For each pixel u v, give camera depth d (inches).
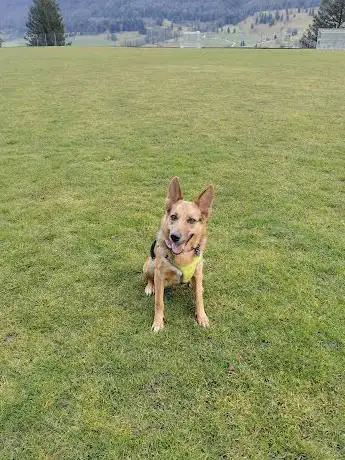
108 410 53.1
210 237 93.7
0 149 159.5
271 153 153.7
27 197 115.1
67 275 80.3
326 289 76.4
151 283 74.3
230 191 118.8
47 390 55.9
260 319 68.6
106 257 86.1
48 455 48.1
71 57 598.2
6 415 52.6
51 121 205.9
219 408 53.4
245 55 629.9
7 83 334.6
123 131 186.1
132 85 320.2
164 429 50.8
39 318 69.0
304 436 50.2
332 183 125.0
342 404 54.1
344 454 48.3
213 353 61.9
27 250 88.4
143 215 103.4
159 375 58.1
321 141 169.3
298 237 93.9
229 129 189.0
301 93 280.1
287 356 61.3
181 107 238.5
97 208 107.7
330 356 61.2
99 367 59.5
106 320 68.6
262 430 50.8
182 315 69.7
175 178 66.2
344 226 98.8
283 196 115.5
